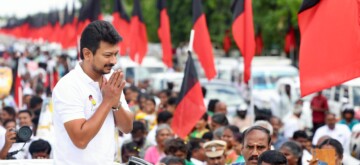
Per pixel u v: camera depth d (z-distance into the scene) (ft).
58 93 24.62
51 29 169.27
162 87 109.29
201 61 62.64
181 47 171.42
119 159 43.34
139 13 87.30
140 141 56.44
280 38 139.33
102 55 24.32
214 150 44.39
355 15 39.24
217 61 142.72
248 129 34.12
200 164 48.65
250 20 58.18
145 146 56.18
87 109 24.77
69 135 24.39
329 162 34.88
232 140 48.67
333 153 34.88
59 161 24.94
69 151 24.75
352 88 91.35
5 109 61.62
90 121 24.09
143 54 87.92
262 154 30.94
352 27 39.27
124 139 57.16
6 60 180.55
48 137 54.24
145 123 63.05
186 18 163.73
